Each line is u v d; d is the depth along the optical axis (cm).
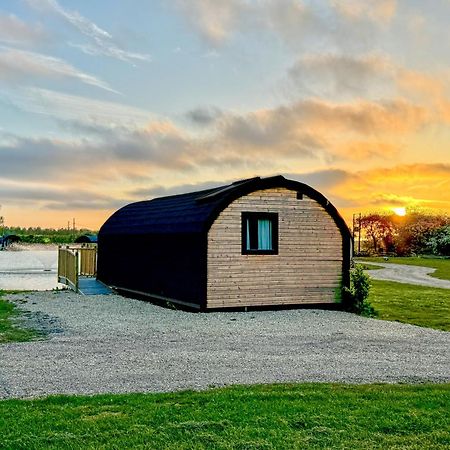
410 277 3800
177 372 969
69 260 2492
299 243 1894
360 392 837
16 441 635
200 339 1293
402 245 7881
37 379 918
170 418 710
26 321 1545
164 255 1978
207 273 1758
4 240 10275
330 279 1928
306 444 636
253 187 1828
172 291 1912
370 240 8538
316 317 1698
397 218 8206
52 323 1512
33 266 4744
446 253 7319
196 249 1775
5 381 904
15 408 750
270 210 1853
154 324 1513
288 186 1881
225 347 1199
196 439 646
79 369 987
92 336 1320
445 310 1966
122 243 2338
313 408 752
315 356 1120
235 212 1803
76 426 682
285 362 1059
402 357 1126
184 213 1948
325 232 1933
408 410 750
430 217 7994
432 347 1238
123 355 1107
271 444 634
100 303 1972
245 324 1533
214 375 951
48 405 764
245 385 878
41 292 2323
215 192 1955
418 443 643
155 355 1108
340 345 1245
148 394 820
